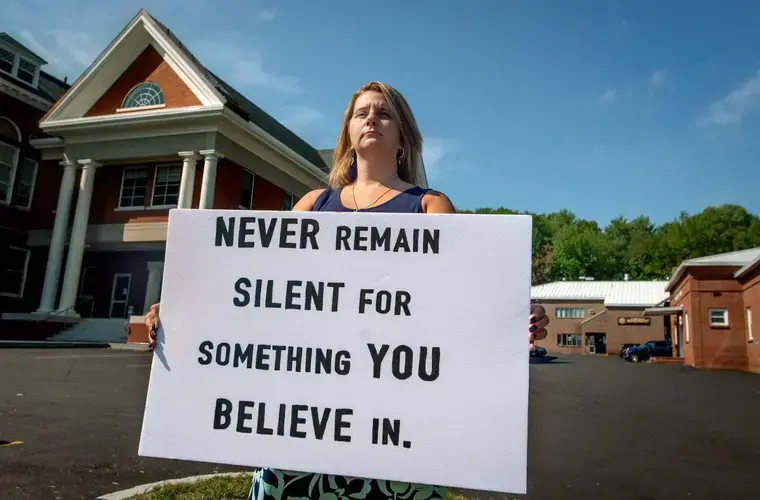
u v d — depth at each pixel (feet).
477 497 13.79
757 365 82.12
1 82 77.00
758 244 248.73
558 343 199.31
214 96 67.97
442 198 5.77
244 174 75.77
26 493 11.80
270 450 5.05
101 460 14.78
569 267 309.42
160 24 72.23
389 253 5.20
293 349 5.18
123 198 75.46
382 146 5.95
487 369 4.85
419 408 4.89
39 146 80.89
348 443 4.94
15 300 78.07
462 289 5.02
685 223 275.39
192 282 5.45
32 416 20.48
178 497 11.18
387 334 5.06
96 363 42.45
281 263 5.36
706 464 18.76
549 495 14.40
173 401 5.26
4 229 77.46
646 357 125.39
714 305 94.38
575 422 27.81
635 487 15.53
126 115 69.92
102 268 78.07
